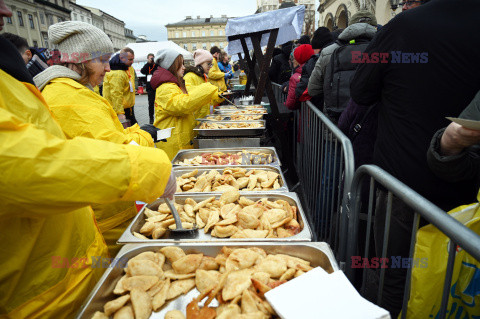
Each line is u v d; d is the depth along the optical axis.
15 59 0.86
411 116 1.29
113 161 0.76
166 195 0.99
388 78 1.37
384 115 1.46
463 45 1.15
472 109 0.97
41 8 37.25
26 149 0.64
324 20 19.69
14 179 0.63
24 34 34.44
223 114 4.21
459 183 1.25
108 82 5.21
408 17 1.26
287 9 3.63
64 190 0.69
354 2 13.47
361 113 2.04
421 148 1.28
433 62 1.21
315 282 0.88
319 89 2.80
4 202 0.65
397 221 1.43
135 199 0.83
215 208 1.58
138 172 0.79
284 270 1.03
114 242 1.76
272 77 6.24
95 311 0.91
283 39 5.54
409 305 1.08
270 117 4.31
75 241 1.06
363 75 1.48
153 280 1.03
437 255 1.01
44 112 0.93
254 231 1.31
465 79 1.17
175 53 2.99
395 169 1.37
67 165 0.69
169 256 1.15
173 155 3.11
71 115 1.38
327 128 2.11
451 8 1.19
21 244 0.85
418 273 1.04
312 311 0.79
